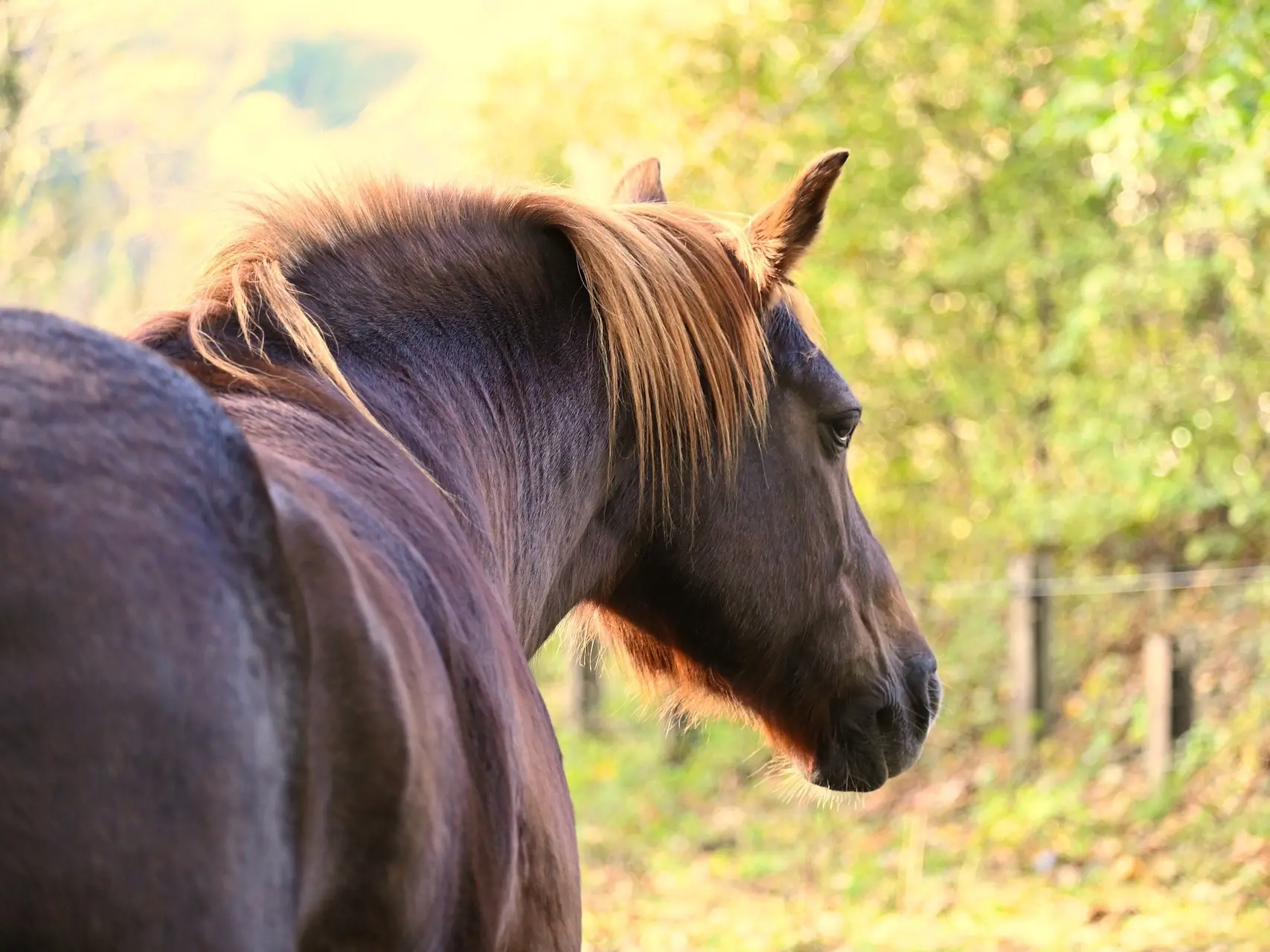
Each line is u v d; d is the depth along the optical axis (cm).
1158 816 1291
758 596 447
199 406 216
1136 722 1449
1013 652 1525
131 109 1393
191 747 193
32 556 186
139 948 185
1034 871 1241
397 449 318
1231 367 1559
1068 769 1448
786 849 1389
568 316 405
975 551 1833
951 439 1831
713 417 423
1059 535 1681
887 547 1889
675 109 1783
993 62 1741
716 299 418
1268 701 1370
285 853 205
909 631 499
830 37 1727
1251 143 1112
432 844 240
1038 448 1750
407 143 1266
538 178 454
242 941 194
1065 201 1723
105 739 185
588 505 412
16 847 179
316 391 312
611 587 442
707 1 1777
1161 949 981
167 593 196
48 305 1377
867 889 1220
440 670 254
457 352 376
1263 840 1188
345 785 224
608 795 1598
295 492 239
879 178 1703
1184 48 1397
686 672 476
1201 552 1611
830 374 456
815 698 473
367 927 230
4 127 1259
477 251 392
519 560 387
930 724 505
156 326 318
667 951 1064
